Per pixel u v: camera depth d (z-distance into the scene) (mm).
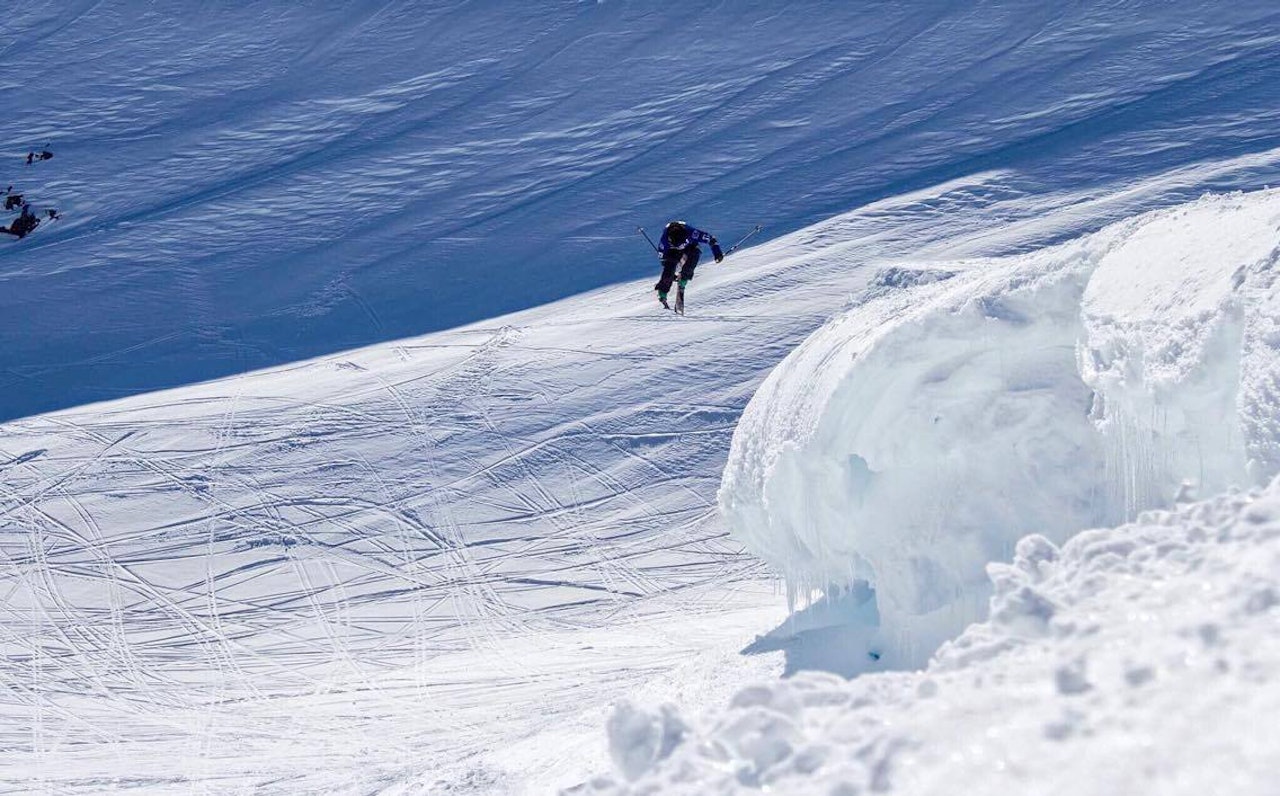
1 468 53250
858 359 18344
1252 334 13148
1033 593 8148
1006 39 102875
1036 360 17750
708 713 9055
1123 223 17781
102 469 52781
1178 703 6098
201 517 49156
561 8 121875
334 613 43000
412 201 86938
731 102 99125
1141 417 15078
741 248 72812
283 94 111125
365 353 63844
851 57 104562
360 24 123312
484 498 49406
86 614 43344
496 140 97562
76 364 66438
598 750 18906
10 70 117938
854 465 18906
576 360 58531
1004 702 6797
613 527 47188
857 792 6305
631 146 93000
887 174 81875
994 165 79875
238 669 39531
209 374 64250
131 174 96188
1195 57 93562
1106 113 86000
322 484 50875
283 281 75562
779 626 21328
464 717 34219
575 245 76500
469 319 68000
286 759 32656
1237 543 8227
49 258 81625
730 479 22344
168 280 76812
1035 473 17578
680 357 57656
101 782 31922
